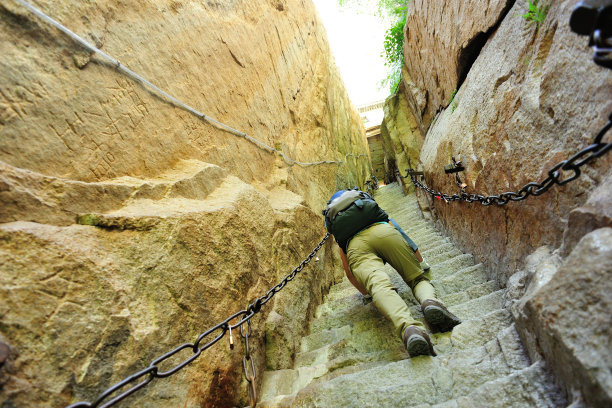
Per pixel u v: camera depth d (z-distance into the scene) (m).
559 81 1.56
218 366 1.70
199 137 2.76
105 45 2.00
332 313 3.18
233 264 2.10
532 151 1.78
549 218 1.68
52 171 1.55
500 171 2.19
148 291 1.51
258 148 3.86
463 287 2.72
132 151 2.04
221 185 2.63
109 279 1.36
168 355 1.12
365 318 2.79
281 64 5.37
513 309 1.52
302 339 2.71
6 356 0.96
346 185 7.78
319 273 3.78
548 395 1.13
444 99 4.95
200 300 1.74
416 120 7.95
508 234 2.25
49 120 1.58
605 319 0.91
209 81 3.11
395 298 2.03
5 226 1.16
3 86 1.42
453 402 1.29
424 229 5.52
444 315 1.99
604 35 0.84
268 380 2.09
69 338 1.15
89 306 1.25
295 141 5.25
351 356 2.21
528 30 2.07
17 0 1.52
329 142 7.27
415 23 5.84
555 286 1.08
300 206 3.75
